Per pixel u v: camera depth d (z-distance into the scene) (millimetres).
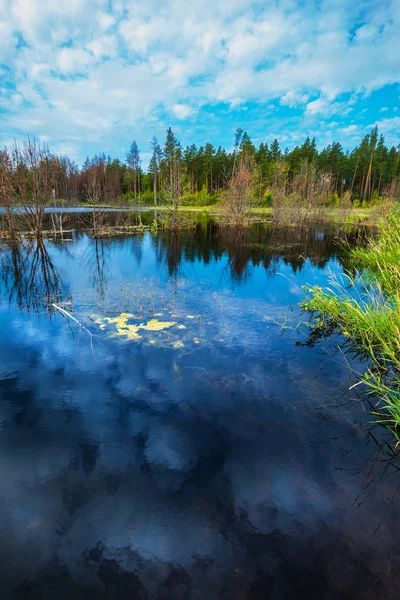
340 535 1900
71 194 51688
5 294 6648
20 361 3838
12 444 2561
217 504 2090
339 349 4316
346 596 1595
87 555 1777
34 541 1846
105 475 2291
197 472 2332
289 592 1614
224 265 10211
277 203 22141
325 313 5566
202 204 42750
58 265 9820
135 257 11352
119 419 2871
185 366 3783
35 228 15406
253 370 3744
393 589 1620
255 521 1981
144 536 1884
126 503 2082
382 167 53281
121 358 3953
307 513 2041
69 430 2725
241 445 2604
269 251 12867
